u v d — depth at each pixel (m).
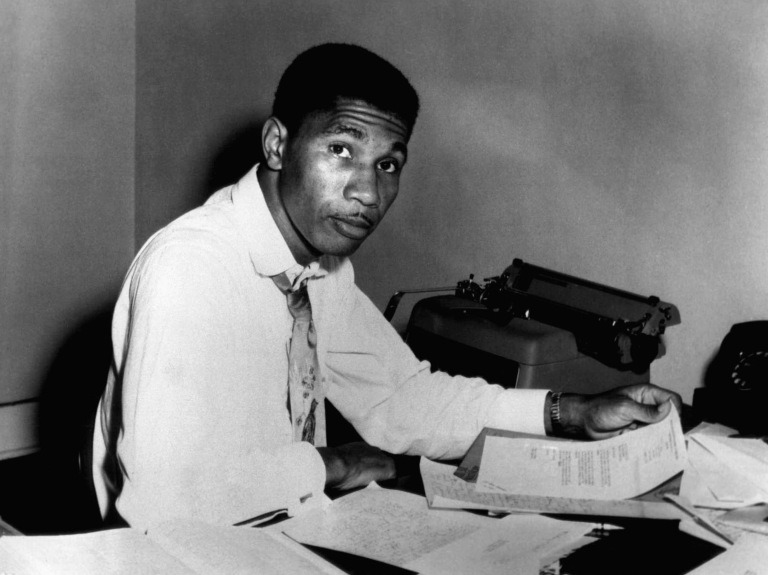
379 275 2.40
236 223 1.20
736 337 1.43
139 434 0.97
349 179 1.12
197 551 0.83
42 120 3.09
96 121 3.22
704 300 1.73
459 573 0.85
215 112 2.91
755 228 1.63
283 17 2.57
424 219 2.25
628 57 1.79
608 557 0.89
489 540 0.93
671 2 1.71
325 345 1.39
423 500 1.05
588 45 1.86
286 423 1.27
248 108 2.77
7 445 3.16
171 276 1.06
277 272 1.22
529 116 1.98
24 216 3.10
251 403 1.20
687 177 1.72
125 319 1.19
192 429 0.99
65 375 3.29
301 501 1.03
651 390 1.32
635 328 1.49
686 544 0.93
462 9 2.09
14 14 2.97
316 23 2.47
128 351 1.04
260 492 1.00
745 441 1.21
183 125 3.06
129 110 3.30
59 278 3.23
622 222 1.84
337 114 1.11
